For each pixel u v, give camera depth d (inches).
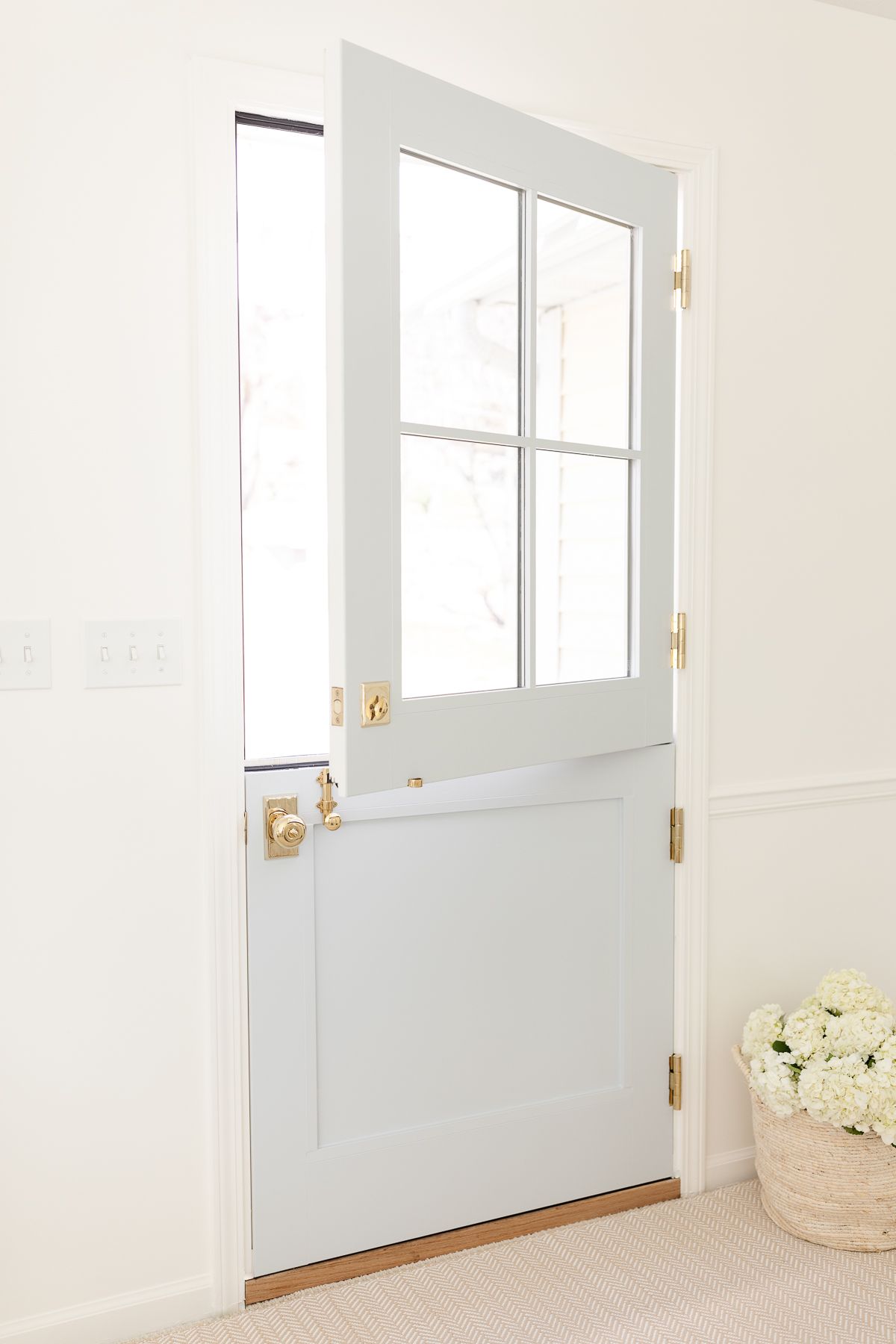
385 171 61.0
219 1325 70.2
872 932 94.1
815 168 86.4
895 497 92.4
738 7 82.2
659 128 79.6
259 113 68.8
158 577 67.6
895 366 91.4
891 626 93.1
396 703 63.9
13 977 65.9
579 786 80.8
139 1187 69.8
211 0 66.3
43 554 64.7
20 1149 66.6
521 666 72.7
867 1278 74.5
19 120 62.6
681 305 81.0
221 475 68.2
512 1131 80.6
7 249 62.7
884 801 94.0
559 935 81.7
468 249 67.5
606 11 77.5
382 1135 76.5
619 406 78.7
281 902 71.7
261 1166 72.6
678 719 83.8
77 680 66.0
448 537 68.0
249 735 96.0
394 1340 68.4
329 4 69.2
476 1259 77.3
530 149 69.6
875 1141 75.7
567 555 75.3
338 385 59.9
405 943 76.3
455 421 67.7
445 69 72.6
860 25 87.4
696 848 85.0
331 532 61.5
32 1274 67.4
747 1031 82.7
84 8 63.6
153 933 69.1
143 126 65.2
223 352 67.7
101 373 65.2
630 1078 84.7
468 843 77.9
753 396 85.0
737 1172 88.9
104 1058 68.4
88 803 66.9
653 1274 75.3
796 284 86.1
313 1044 73.5
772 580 87.1
